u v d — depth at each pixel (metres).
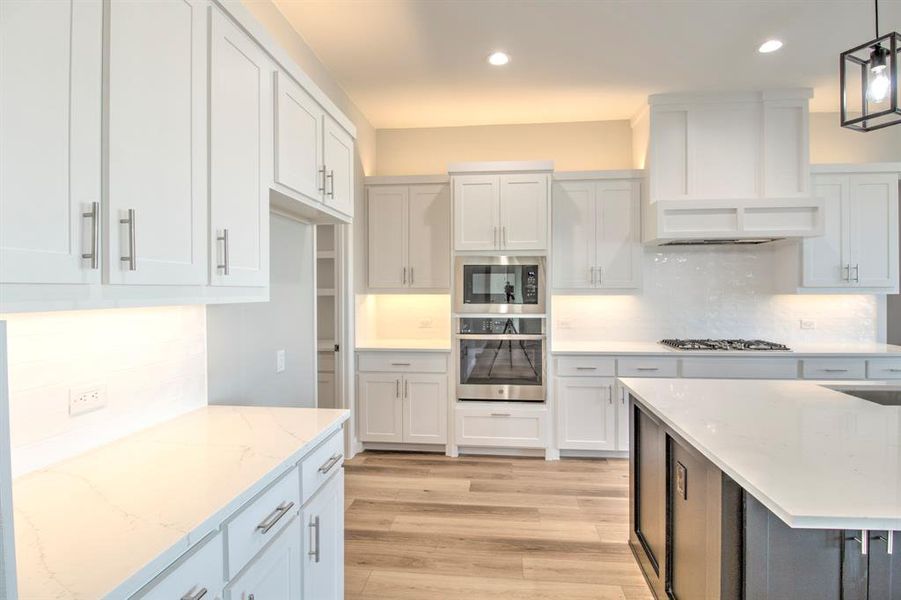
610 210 3.85
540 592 2.08
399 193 4.00
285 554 1.36
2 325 0.62
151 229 1.11
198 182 1.29
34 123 0.83
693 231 3.47
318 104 2.03
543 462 3.63
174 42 1.20
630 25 2.69
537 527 2.63
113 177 1.00
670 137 3.64
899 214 3.90
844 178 3.67
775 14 2.58
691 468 1.63
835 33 2.77
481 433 3.72
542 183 3.71
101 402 1.43
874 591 1.25
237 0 1.45
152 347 1.65
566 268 3.89
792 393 2.14
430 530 2.60
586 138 4.21
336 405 3.73
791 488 1.12
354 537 2.53
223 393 2.04
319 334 4.32
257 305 2.29
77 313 1.35
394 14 2.58
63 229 0.89
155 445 1.45
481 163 3.74
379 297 4.35
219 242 1.38
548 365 3.69
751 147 3.58
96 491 1.12
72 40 0.91
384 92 3.57
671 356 3.57
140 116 1.08
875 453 1.35
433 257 3.97
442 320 4.28
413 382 3.78
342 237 3.68
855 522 0.98
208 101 1.34
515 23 2.67
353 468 3.51
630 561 2.31
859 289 3.67
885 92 1.68
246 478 1.20
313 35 2.78
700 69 3.22
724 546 1.33
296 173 1.83
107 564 0.83
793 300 4.02
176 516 1.00
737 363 3.52
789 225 3.40
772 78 3.35
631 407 2.38
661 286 4.11
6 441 0.63
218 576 1.05
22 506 1.04
